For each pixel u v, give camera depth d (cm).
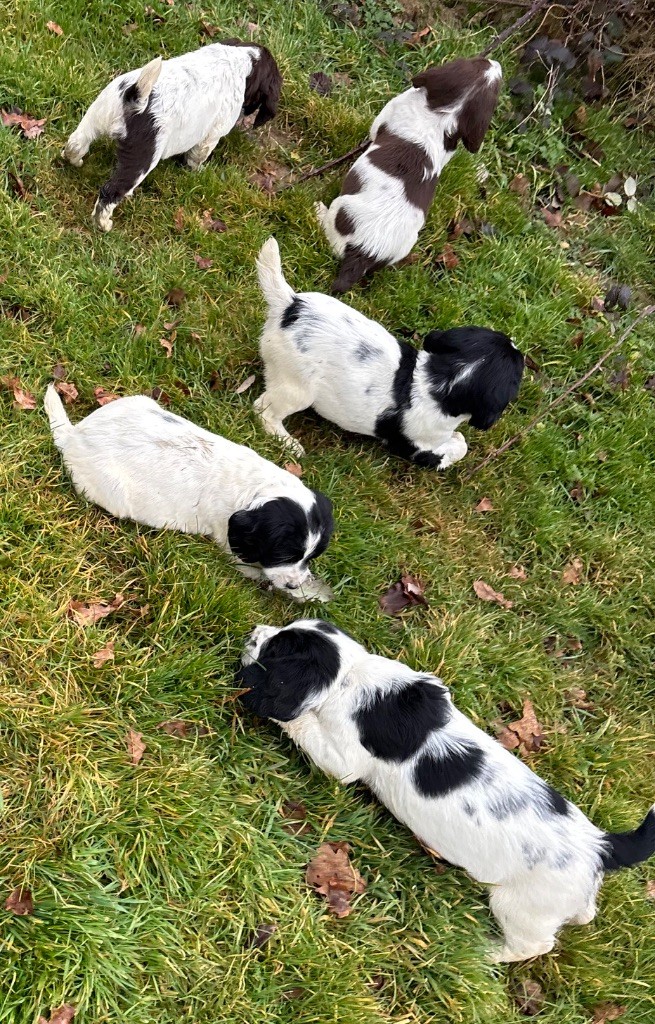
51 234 121
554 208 174
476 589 127
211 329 125
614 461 146
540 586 133
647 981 105
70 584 101
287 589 107
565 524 138
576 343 156
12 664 94
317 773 101
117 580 104
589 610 133
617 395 154
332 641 101
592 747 120
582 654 131
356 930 96
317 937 93
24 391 109
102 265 124
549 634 130
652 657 134
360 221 134
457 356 121
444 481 134
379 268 140
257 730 101
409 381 121
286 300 119
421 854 102
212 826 93
